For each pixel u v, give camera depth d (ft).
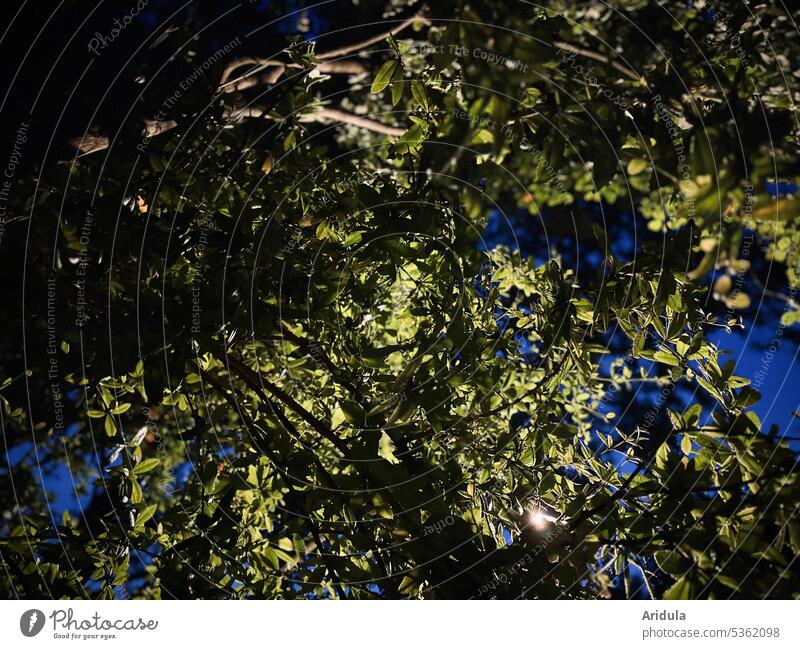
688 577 7.46
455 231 9.59
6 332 8.57
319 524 9.14
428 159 9.37
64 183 8.87
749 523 7.32
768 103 10.66
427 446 9.49
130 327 8.09
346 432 9.20
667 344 8.78
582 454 10.05
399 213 8.91
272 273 8.87
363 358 8.87
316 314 9.07
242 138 11.36
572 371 10.75
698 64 9.60
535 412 9.71
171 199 9.01
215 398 11.98
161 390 8.18
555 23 8.61
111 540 9.24
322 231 9.32
